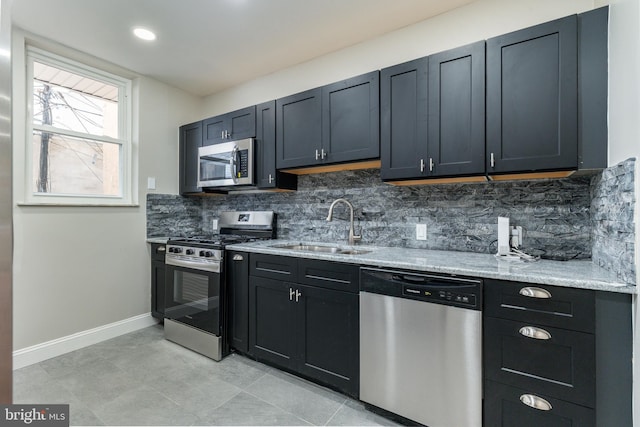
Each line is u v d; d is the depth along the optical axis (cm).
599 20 144
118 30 228
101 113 285
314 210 276
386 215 239
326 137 228
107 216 280
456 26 208
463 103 175
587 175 171
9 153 60
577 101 147
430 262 165
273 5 202
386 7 205
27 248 233
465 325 145
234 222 319
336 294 188
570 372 125
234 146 277
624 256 122
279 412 174
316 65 271
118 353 248
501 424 138
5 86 60
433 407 153
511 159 162
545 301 130
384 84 202
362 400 175
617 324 119
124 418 168
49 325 242
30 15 210
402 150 195
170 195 330
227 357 240
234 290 238
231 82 322
